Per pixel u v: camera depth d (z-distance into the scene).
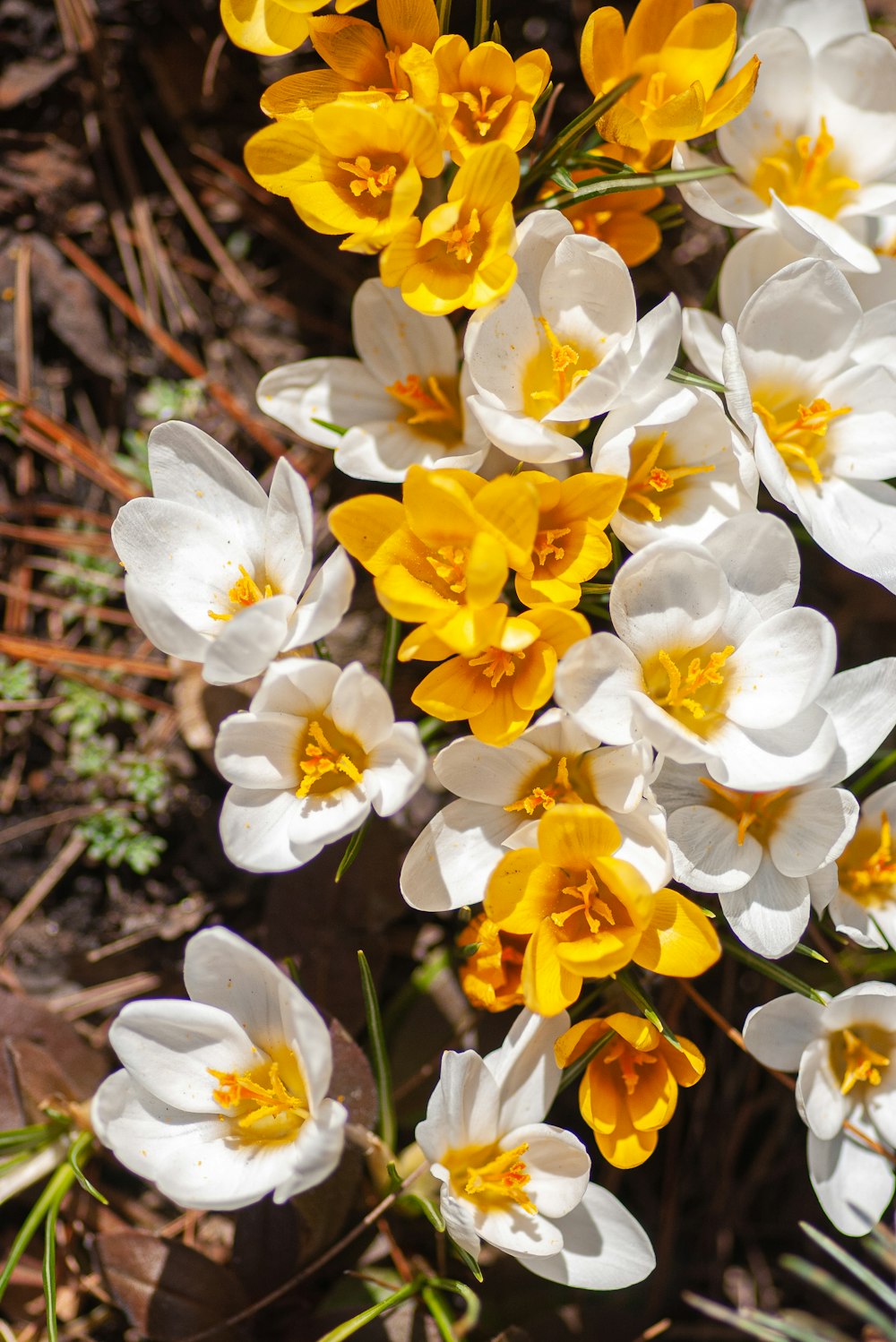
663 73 0.71
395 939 0.76
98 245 0.78
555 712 0.69
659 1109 0.69
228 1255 0.75
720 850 0.70
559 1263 0.70
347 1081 0.71
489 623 0.67
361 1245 0.73
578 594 0.69
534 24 0.78
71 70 0.77
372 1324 0.72
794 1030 0.71
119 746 0.76
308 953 0.74
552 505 0.69
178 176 0.78
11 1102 0.73
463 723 0.75
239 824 0.68
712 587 0.69
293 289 0.78
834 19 0.74
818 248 0.72
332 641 0.75
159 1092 0.69
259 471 0.78
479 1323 0.73
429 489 0.67
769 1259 0.77
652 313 0.69
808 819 0.70
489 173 0.69
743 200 0.73
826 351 0.71
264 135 0.70
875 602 0.79
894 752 0.73
